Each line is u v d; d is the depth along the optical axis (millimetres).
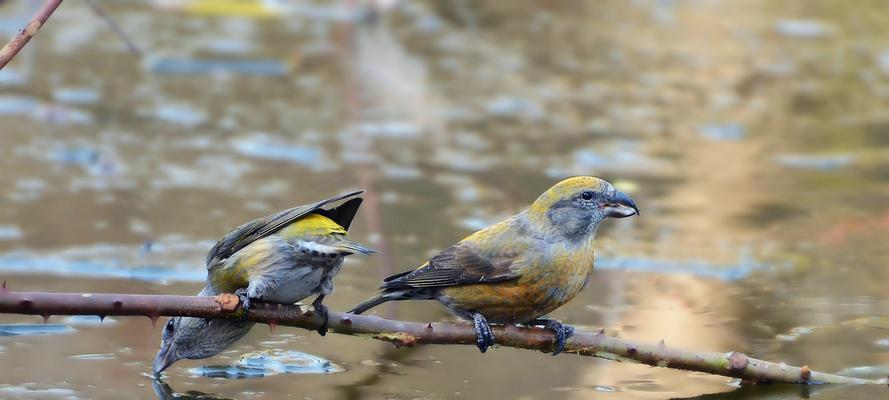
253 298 8047
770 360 9406
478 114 17000
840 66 19469
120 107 16609
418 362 9445
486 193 14109
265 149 15359
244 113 16609
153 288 10742
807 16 21906
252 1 20922
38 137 15336
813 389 8867
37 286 10641
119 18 20219
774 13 22094
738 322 10430
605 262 12227
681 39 20594
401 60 18938
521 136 16234
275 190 13938
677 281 11648
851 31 21156
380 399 8531
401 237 12586
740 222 13477
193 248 11945
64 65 18062
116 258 11531
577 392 8789
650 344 8828
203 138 15688
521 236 9312
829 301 11008
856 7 22484
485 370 9273
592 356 8945
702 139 16484
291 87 17688
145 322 10172
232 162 14867
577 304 10953
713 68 19328
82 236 12141
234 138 15711
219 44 19141
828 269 12000
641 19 21703
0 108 16219
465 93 17797
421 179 14547
